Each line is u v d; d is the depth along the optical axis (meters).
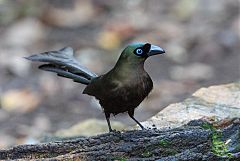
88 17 18.11
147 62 15.96
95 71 15.34
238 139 6.39
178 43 16.59
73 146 6.82
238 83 9.88
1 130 13.38
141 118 13.38
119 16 18.05
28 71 15.84
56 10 18.12
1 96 14.80
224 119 7.48
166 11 18.30
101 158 6.40
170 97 14.23
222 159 6.07
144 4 18.73
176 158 6.15
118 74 7.17
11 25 17.58
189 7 18.17
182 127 7.38
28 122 13.77
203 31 17.03
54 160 6.39
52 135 9.51
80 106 14.37
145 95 7.32
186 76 15.16
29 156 6.75
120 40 16.78
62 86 15.23
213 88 9.65
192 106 8.98
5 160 6.52
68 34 17.22
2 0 18.47
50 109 14.30
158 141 6.54
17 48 16.52
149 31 17.16
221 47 16.31
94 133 9.64
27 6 18.11
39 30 17.31
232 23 17.16
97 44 16.62
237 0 18.33
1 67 15.94
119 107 7.37
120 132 7.00
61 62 7.94
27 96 14.71
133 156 6.46
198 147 6.30
